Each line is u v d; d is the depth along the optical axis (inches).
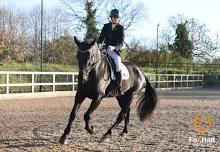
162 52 2069.4
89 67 291.4
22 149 279.9
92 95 306.0
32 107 598.2
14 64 1209.4
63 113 522.3
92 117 486.3
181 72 1775.3
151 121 461.1
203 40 2396.7
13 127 381.7
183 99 868.0
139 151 283.4
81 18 1729.8
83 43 292.5
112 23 346.6
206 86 1640.0
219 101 831.7
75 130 373.7
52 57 1647.4
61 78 1071.0
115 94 338.0
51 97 846.5
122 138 339.0
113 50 339.6
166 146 305.4
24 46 1455.5
